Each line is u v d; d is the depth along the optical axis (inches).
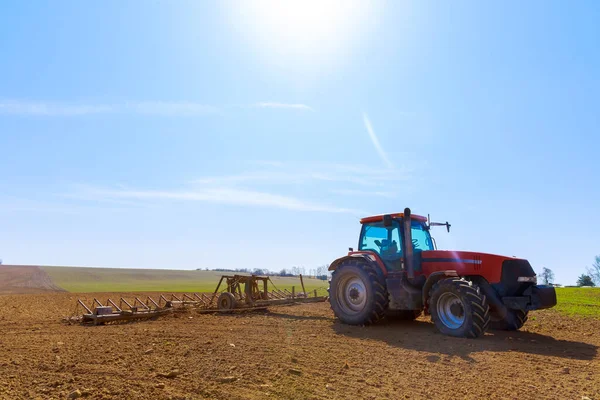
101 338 322.7
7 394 186.7
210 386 196.7
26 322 424.5
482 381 206.2
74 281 2159.2
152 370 225.5
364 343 298.4
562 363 242.7
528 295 337.1
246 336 324.2
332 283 409.4
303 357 253.6
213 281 2508.6
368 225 418.0
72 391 189.0
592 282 2176.4
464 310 319.3
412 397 182.4
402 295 371.2
